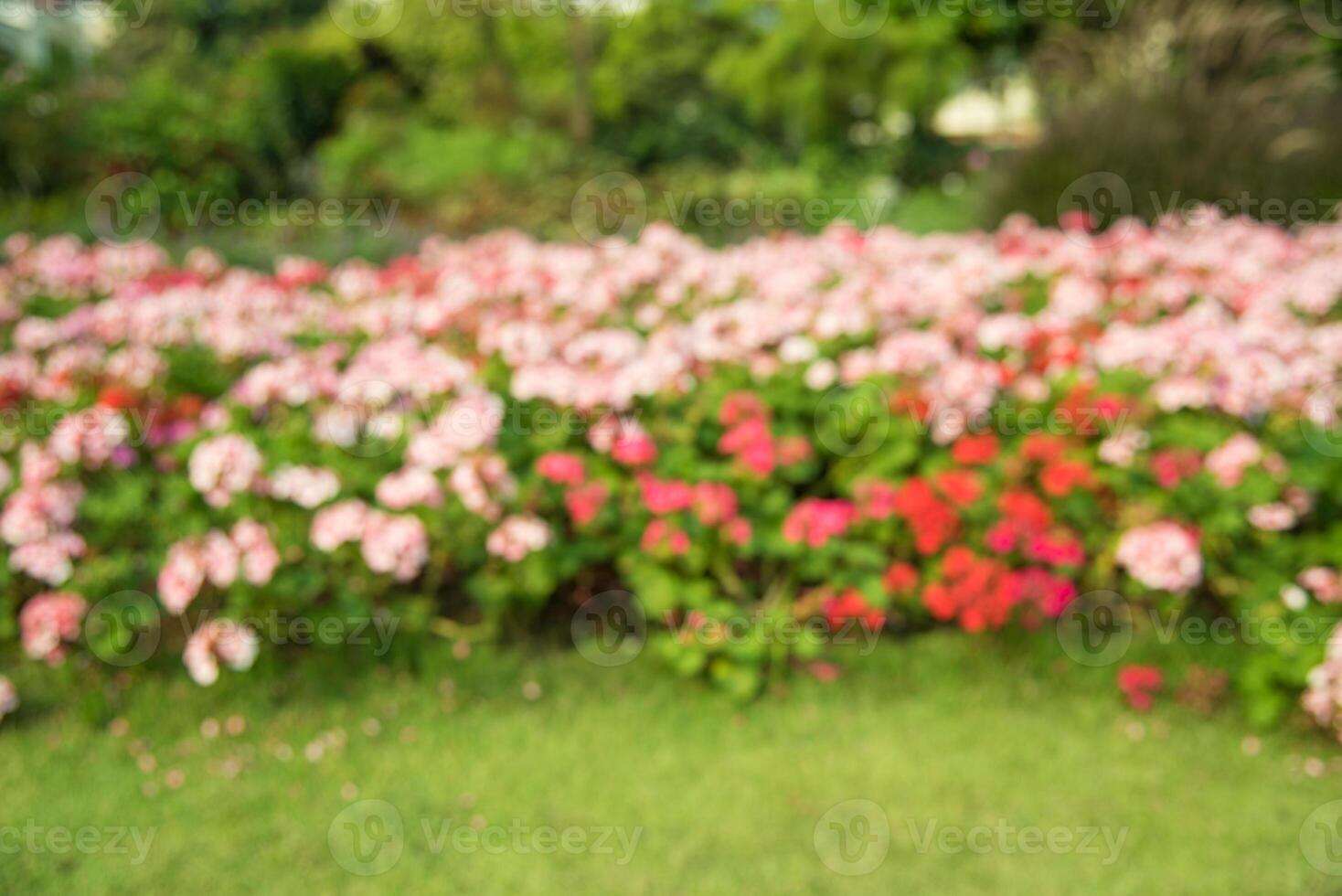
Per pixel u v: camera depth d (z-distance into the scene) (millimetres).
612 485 3498
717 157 18188
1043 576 3322
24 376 3781
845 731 3082
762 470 3486
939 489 3553
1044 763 2932
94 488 3465
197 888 2393
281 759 2912
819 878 2447
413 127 14031
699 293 4867
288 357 4012
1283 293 4539
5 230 6848
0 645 3344
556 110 17031
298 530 3275
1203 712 3158
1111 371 3811
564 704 3199
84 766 2863
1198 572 3240
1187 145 7168
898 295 4383
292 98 15891
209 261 5484
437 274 5324
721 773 2877
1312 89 8227
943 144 17844
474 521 3361
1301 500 3465
